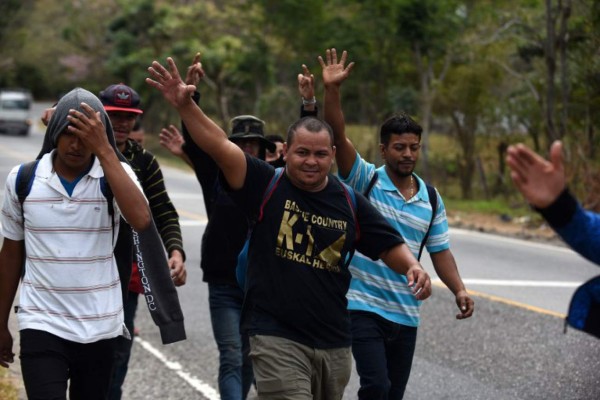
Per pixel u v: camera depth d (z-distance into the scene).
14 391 10.24
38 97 126.00
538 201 4.46
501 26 39.44
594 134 33.09
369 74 45.75
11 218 6.84
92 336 6.71
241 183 7.02
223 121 61.06
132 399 10.76
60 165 6.81
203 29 65.12
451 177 47.56
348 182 8.67
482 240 26.48
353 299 8.40
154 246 7.08
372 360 8.19
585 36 32.09
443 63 45.62
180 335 7.13
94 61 81.94
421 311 15.62
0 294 7.05
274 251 6.98
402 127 8.55
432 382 11.59
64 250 6.70
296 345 6.91
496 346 13.35
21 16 104.12
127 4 67.75
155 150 67.69
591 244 4.48
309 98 8.24
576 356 12.83
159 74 6.81
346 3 43.62
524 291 17.86
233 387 9.16
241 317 7.15
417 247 8.70
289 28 46.81
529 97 40.44
